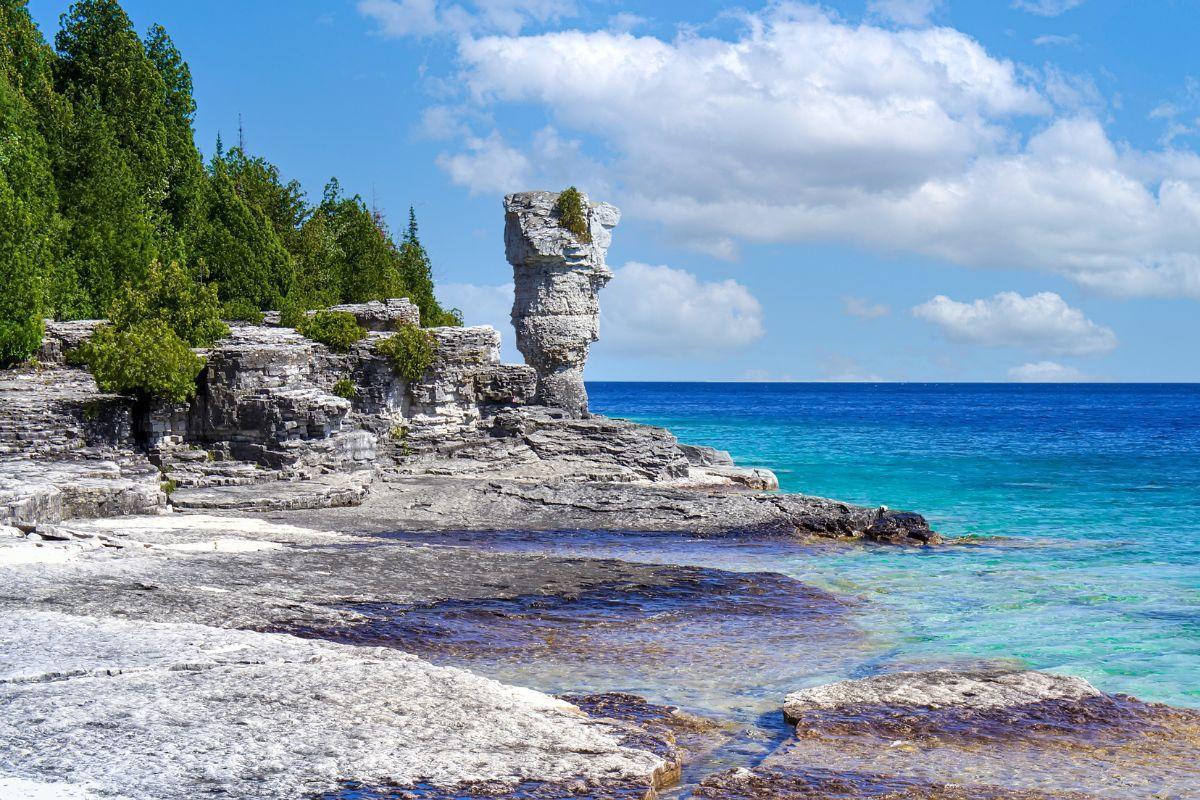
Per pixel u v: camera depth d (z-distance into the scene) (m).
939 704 16.62
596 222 77.75
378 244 91.25
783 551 37.50
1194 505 55.41
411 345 57.91
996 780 13.45
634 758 13.09
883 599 28.58
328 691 14.60
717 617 25.02
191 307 55.62
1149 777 13.73
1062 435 124.50
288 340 57.34
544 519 42.59
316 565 27.94
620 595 27.02
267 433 47.72
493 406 63.09
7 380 49.59
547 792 11.76
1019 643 23.58
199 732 12.67
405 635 21.58
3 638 16.88
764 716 17.02
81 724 12.70
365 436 51.28
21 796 10.42
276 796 11.05
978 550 38.53
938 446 103.12
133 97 74.44
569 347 76.88
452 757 12.56
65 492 34.84
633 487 48.81
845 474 72.69
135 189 66.94
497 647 21.20
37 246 53.47
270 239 75.31
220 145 99.00
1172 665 21.77
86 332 54.53
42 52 71.88
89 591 22.17
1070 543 40.66
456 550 32.56
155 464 46.84
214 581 24.70
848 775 13.45
